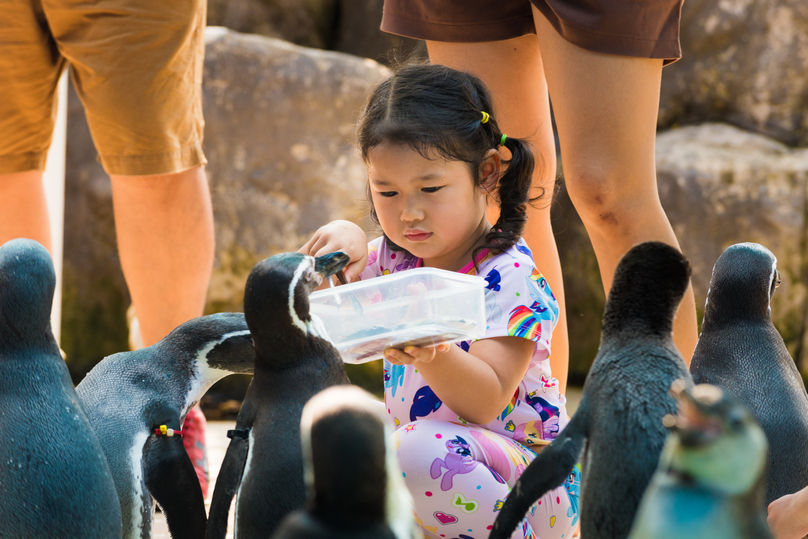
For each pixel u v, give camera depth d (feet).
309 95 60.54
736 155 60.49
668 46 23.39
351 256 21.58
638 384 13.37
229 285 58.85
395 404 22.68
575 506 20.86
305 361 15.40
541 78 28.48
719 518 9.73
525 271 21.52
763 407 17.33
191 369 18.07
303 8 79.36
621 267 14.38
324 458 9.87
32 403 14.52
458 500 19.56
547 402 22.08
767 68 63.93
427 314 17.19
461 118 21.16
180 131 31.22
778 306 57.36
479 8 27.07
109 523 14.74
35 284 14.78
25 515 14.06
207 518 16.44
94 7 29.68
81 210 61.36
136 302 32.40
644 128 23.29
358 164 60.54
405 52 74.18
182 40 30.42
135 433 16.67
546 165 28.37
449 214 21.02
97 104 30.66
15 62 31.14
